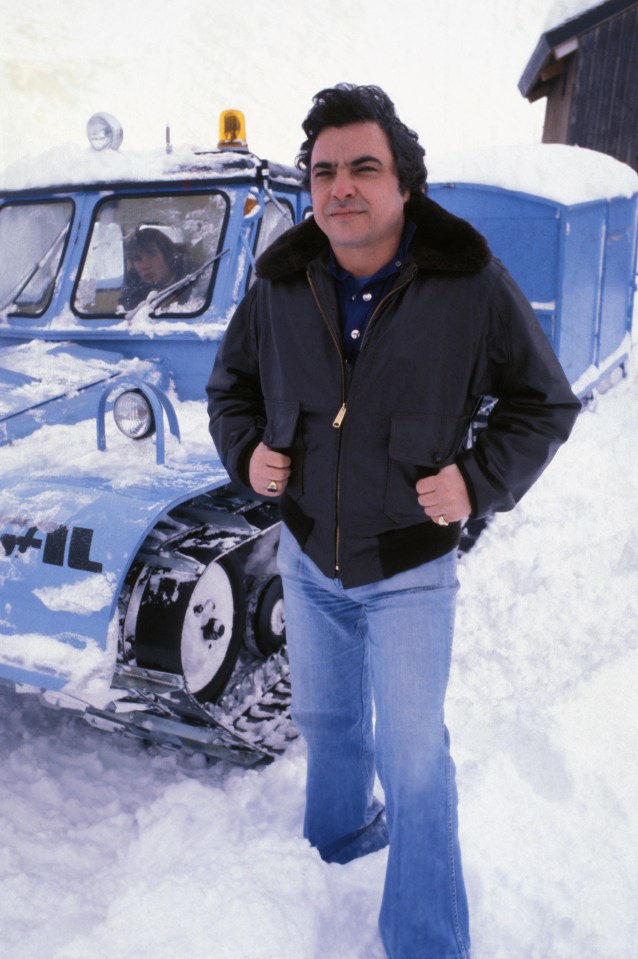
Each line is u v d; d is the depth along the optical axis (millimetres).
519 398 1758
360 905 2098
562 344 4777
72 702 2367
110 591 2025
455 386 1701
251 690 2734
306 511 1869
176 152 3354
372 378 1708
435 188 4859
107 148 3525
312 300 1770
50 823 2414
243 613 2582
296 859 2170
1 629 2119
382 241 1675
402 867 1846
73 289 3400
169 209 3297
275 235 3545
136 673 2230
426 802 1826
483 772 2574
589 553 4102
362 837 2262
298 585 1961
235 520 2422
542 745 2703
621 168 6305
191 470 2361
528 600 3689
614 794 2506
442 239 1651
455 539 1856
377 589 1811
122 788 2605
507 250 4711
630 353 7109
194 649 2363
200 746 2602
